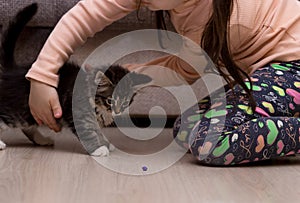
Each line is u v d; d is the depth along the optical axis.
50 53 1.44
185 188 1.08
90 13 1.43
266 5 1.54
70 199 0.98
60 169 1.28
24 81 1.69
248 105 1.38
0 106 1.68
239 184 1.12
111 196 1.01
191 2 1.46
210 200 0.99
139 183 1.13
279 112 1.40
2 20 1.91
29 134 1.72
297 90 1.45
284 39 1.52
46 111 1.48
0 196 1.00
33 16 1.87
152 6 1.44
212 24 1.37
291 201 0.98
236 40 1.49
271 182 1.15
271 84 1.44
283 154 1.36
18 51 1.99
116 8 1.43
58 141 1.78
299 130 1.37
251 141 1.31
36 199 0.98
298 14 1.56
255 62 1.53
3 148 1.63
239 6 1.46
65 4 1.91
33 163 1.36
